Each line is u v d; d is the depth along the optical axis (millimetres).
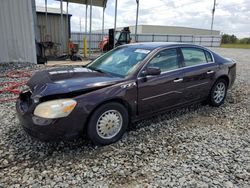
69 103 2840
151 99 3666
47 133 2773
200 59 4547
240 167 2787
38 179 2516
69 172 2646
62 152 3059
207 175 2623
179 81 4004
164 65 3875
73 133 2953
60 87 2945
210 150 3180
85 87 3029
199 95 4523
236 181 2527
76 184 2449
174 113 4559
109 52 4445
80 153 3049
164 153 3088
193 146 3287
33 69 8609
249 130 3895
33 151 3059
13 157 2914
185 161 2902
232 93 6191
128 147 3229
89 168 2729
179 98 4113
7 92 5652
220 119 4359
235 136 3645
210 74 4598
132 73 3494
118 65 3834
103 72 3723
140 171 2691
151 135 3605
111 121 3254
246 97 5855
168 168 2752
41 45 10977
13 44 9344
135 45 4293
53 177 2553
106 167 2756
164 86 3791
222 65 4875
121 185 2451
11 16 9086
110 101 3213
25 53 9648
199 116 4469
